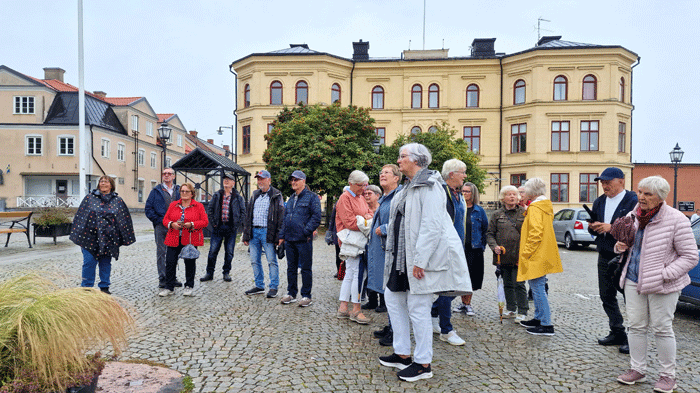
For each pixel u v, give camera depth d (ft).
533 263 16.42
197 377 11.96
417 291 12.05
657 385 11.74
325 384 11.75
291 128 70.54
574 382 12.23
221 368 12.66
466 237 18.78
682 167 119.65
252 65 102.58
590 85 98.58
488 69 104.42
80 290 9.69
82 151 58.23
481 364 13.52
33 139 126.21
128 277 26.20
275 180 71.05
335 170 68.90
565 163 98.32
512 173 103.09
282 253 21.79
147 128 155.94
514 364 13.55
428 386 11.78
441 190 12.39
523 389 11.69
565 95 99.14
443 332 15.66
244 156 104.78
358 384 11.82
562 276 31.37
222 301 20.89
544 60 98.68
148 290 22.81
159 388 11.07
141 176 151.64
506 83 103.86
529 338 16.24
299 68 101.76
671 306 11.78
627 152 100.58
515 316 19.29
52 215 42.19
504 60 102.99
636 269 12.31
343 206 18.11
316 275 29.12
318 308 20.08
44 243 43.01
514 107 102.37
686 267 11.50
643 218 12.10
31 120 126.11
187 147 191.93
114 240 20.54
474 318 19.11
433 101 106.11
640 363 12.25
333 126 70.28
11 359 8.48
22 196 125.90
